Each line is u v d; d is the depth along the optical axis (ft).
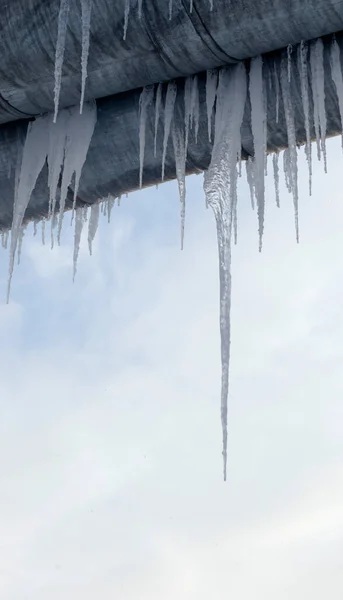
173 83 14.28
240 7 12.10
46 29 12.99
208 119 13.87
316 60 13.05
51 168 15.05
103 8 12.59
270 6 12.02
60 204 15.17
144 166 15.02
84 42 12.78
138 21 12.59
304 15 12.14
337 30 12.57
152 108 14.32
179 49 13.01
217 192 13.83
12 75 13.69
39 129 15.17
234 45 12.94
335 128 14.10
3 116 15.05
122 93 14.65
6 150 15.64
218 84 13.91
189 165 15.15
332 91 13.17
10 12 13.10
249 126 13.99
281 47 13.21
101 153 14.98
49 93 14.17
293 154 13.69
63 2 12.80
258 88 13.57
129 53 13.15
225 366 13.89
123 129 14.64
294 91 13.42
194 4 12.24
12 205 15.94
